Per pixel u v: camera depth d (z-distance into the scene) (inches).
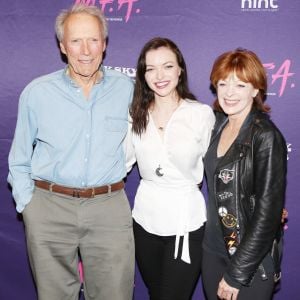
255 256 62.4
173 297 76.5
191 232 75.2
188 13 90.4
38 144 78.4
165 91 73.4
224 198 66.0
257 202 62.6
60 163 75.3
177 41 91.4
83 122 75.2
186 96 77.6
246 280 63.1
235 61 65.0
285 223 95.9
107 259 78.6
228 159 65.6
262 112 67.1
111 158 77.2
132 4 91.3
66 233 77.1
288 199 94.7
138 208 78.2
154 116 76.4
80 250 79.8
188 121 74.5
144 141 75.5
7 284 105.7
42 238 76.7
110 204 78.0
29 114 76.2
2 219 102.4
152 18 91.3
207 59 91.2
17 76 95.4
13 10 93.4
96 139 75.8
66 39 73.4
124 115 78.3
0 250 104.0
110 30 92.3
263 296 66.4
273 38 89.4
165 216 74.9
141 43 92.0
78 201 76.0
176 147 73.8
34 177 77.9
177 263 75.4
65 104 75.0
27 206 77.5
